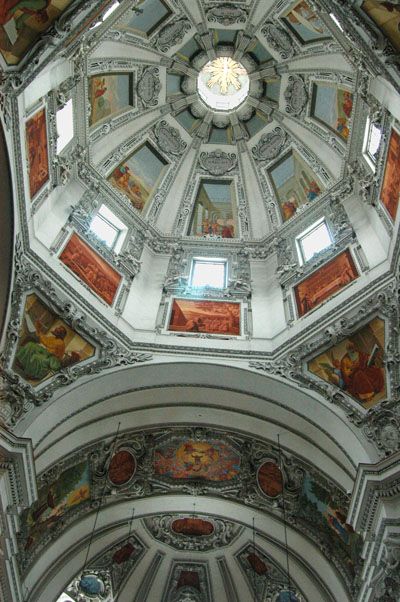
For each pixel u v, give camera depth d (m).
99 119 20.89
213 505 17.86
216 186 23.42
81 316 15.66
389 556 11.81
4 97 12.16
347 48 17.19
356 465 14.00
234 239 21.39
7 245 13.92
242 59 22.73
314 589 16.86
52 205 17.55
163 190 22.78
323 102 21.08
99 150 21.06
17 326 14.49
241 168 23.50
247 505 17.55
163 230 21.81
